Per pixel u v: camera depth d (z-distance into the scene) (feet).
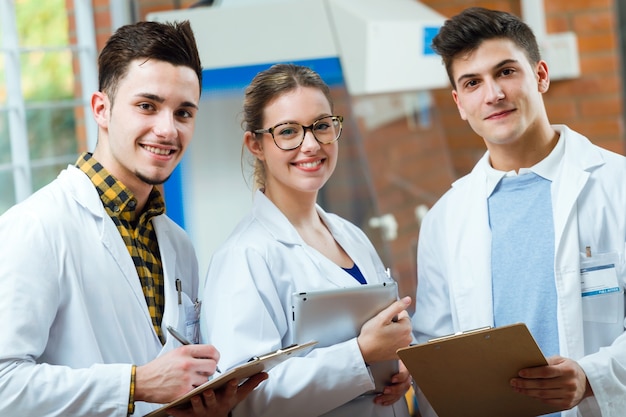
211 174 11.26
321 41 11.38
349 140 12.83
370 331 6.85
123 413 6.07
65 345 6.36
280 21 11.27
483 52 7.27
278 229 7.27
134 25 6.72
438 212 8.02
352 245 7.77
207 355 6.27
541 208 7.45
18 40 13.83
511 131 7.30
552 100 15.61
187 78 6.68
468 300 7.53
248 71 11.24
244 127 7.50
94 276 6.47
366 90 11.65
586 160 7.43
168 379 6.11
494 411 6.83
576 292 7.15
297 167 7.22
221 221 11.27
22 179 12.75
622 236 7.25
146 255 6.97
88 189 6.66
